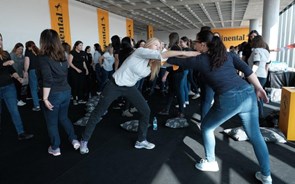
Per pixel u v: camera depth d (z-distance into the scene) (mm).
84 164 2500
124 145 2979
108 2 9312
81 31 8672
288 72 5656
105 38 10578
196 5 11555
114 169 2391
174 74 3857
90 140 3156
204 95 3152
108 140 3148
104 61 5898
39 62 2326
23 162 2562
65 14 7703
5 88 2967
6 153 2795
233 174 2244
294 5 10258
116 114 4422
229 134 3178
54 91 2428
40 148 2928
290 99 2895
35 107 4816
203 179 2176
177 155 2674
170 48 3631
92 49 9430
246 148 2799
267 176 1989
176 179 2191
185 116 4184
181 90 3902
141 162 2527
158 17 14117
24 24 6137
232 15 14406
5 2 5594
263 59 3350
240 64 2008
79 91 5535
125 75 2477
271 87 5715
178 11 12727
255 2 10836
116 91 2559
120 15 12305
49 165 2486
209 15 14539
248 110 1922
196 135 3275
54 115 2559
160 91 6746
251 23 16609
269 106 4844
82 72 5457
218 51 1928
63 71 2457
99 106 2615
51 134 2623
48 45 2318
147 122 2799
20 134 3211
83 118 3938
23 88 5910
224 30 21500
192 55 2080
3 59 2869
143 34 23141
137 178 2225
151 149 2844
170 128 3568
